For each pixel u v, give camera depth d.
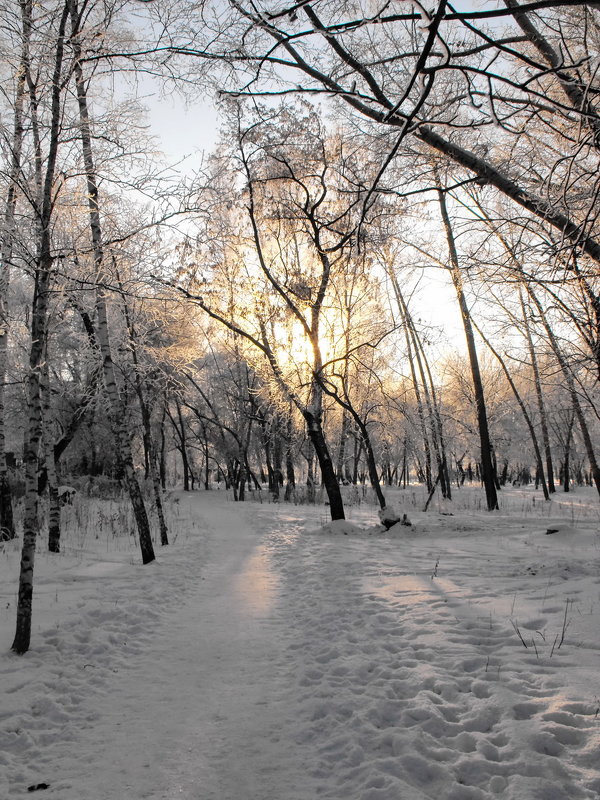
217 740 3.82
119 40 6.23
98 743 3.82
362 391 22.31
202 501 33.69
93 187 8.79
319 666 5.07
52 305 10.14
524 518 16.69
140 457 34.22
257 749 3.66
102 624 6.49
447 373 36.12
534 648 4.72
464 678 4.29
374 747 3.49
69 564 9.90
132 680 4.99
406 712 3.83
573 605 5.79
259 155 13.12
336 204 14.16
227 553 12.60
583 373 9.23
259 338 18.28
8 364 13.53
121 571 9.52
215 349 33.34
